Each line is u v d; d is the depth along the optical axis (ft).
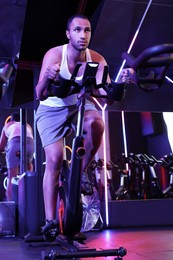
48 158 7.63
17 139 14.67
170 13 11.26
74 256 5.83
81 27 6.89
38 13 11.07
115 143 16.66
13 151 14.66
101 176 14.17
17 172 14.82
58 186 7.67
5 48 11.24
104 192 13.92
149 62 2.95
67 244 7.43
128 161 15.58
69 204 6.22
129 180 15.28
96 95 5.87
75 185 6.10
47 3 10.89
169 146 16.70
